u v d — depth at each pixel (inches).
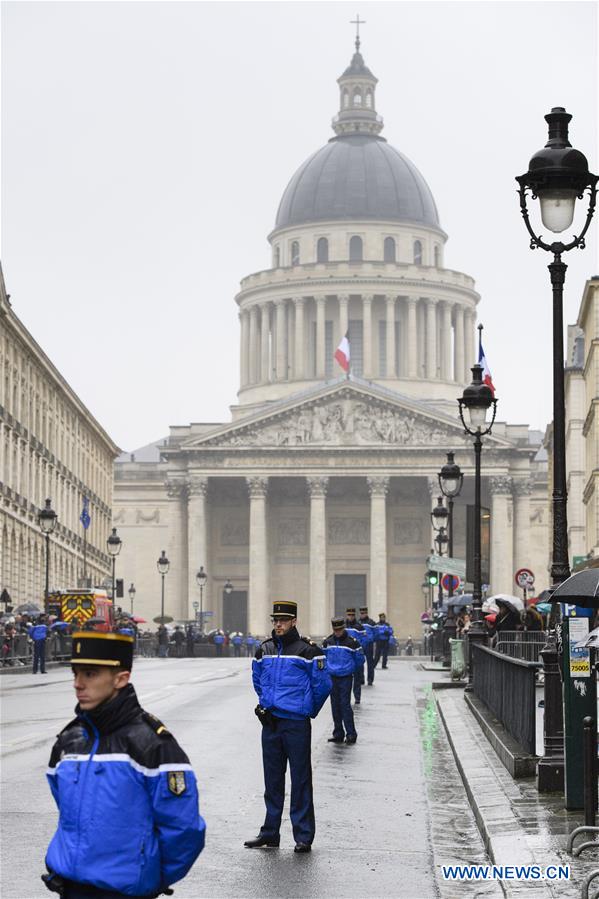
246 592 7746.1
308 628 7480.3
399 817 899.4
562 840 730.2
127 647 396.8
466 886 684.1
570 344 5364.2
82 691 392.5
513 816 805.9
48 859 392.2
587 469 4325.8
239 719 1565.0
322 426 7332.7
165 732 394.0
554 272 921.5
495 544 7298.2
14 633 3265.3
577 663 823.1
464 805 950.4
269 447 7308.1
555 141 922.7
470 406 1847.9
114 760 388.2
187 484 7455.7
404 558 7682.1
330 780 1082.1
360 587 7721.5
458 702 1796.3
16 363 4276.6
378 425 7322.8
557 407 921.5
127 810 386.6
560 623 888.9
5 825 845.2
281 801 797.2
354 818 895.7
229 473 7327.8
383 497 7298.2
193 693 2036.2
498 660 1295.5
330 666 1364.4
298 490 7736.2
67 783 389.7
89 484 6087.6
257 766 1141.7
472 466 7288.4
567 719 822.5
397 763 1195.3
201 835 390.9
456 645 2305.6
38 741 1333.7
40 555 4724.4
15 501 4227.4
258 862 746.8
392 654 6048.2
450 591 3161.9
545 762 908.0
